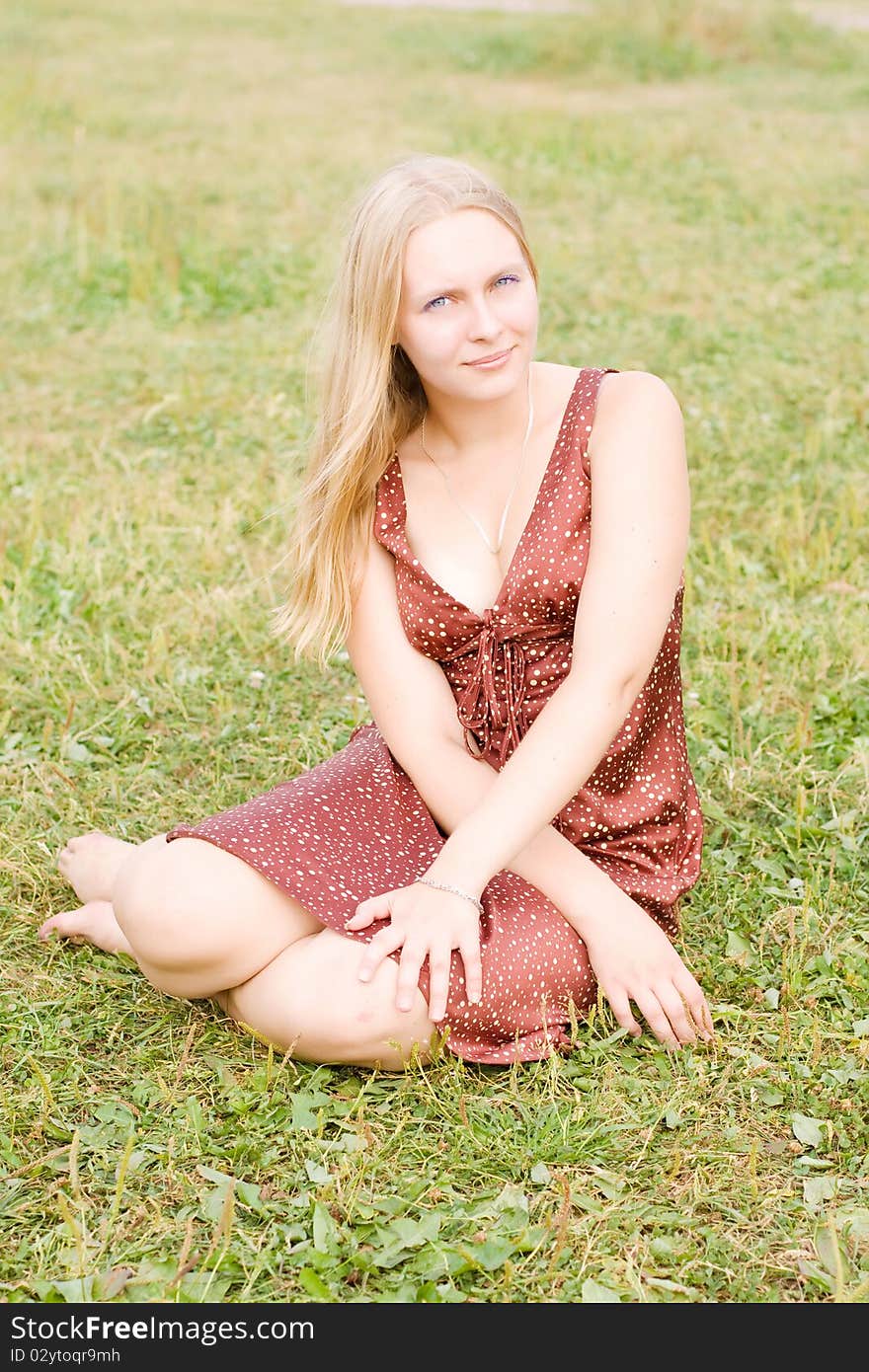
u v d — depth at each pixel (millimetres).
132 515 4992
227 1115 2449
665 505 2566
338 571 2744
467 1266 2105
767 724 3666
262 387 6312
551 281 7691
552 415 2680
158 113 12133
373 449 2693
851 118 11664
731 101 12641
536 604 2627
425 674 2756
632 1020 2576
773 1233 2178
